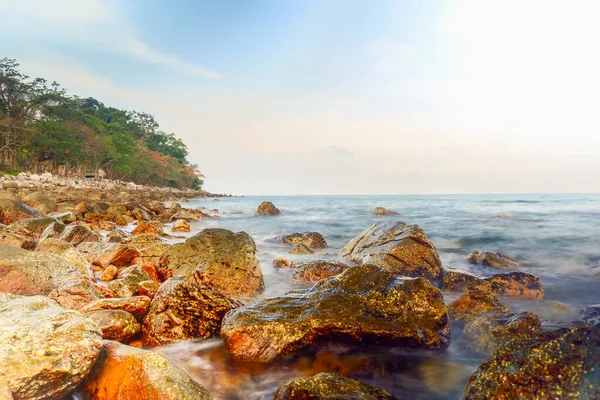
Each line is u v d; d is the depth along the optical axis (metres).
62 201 29.88
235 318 6.45
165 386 4.20
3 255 7.69
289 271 12.77
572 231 20.97
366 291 7.29
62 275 8.10
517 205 44.88
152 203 42.44
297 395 4.37
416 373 5.95
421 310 6.89
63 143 72.75
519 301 9.62
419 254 11.73
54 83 77.94
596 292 10.76
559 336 3.86
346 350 6.55
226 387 5.45
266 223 30.61
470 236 20.52
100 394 4.39
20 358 3.98
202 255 10.38
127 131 111.31
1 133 65.44
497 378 3.85
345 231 24.75
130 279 8.81
